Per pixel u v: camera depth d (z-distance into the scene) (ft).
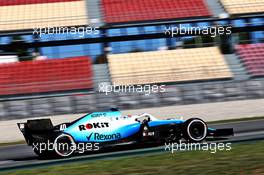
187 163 101.81
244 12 345.31
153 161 108.99
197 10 352.28
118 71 302.04
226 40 334.44
